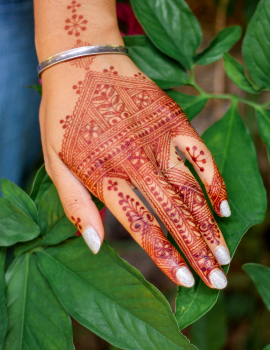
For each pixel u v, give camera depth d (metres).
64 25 0.43
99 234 0.39
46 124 0.42
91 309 0.39
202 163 0.41
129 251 0.69
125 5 0.55
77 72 0.42
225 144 0.44
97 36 0.43
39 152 0.58
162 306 0.38
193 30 0.46
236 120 0.45
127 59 0.44
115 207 0.39
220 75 0.74
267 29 0.43
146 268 0.69
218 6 0.68
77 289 0.40
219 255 0.39
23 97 0.51
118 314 0.39
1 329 0.39
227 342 0.63
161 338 0.38
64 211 0.42
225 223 0.41
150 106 0.42
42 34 0.43
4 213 0.42
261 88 0.45
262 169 0.72
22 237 0.41
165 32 0.46
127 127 0.40
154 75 0.47
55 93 0.42
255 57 0.44
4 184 0.43
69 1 0.43
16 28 0.47
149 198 0.39
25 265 0.42
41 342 0.40
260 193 0.42
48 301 0.41
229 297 0.65
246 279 0.66
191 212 0.40
